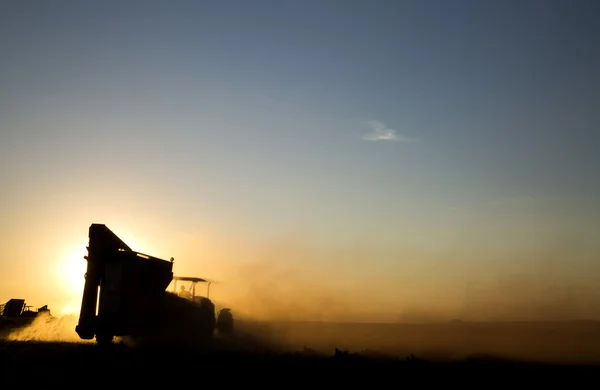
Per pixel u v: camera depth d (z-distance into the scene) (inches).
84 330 1197.7
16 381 872.9
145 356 1137.4
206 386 900.0
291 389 914.1
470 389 978.7
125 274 1228.5
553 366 1322.6
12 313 1916.8
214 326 1640.0
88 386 863.7
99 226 1248.2
